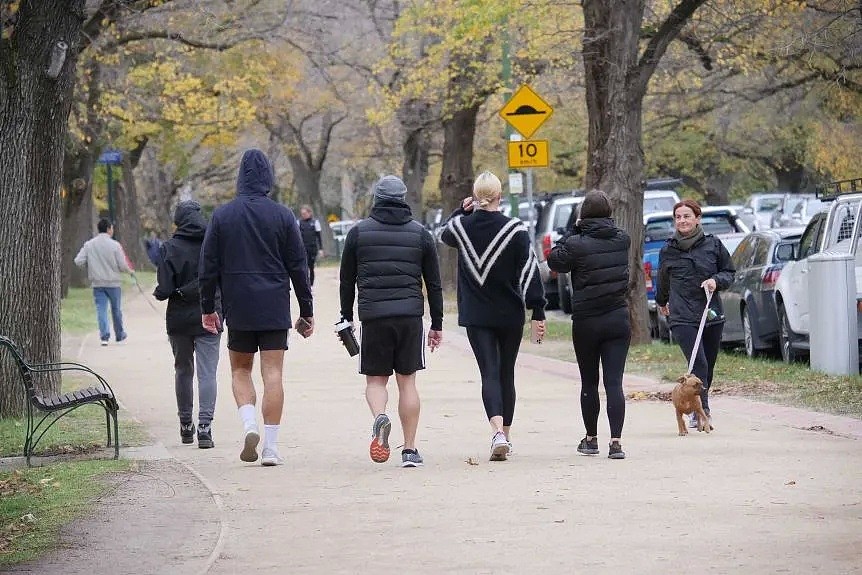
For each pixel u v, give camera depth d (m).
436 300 15.05
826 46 36.09
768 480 13.11
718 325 17.45
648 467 14.20
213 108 49.50
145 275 75.31
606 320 15.05
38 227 19.59
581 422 18.58
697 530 10.77
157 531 11.32
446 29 44.97
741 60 40.09
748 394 20.91
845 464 14.01
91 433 18.08
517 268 14.95
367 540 10.80
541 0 36.91
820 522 10.96
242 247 14.94
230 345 15.21
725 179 96.31
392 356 14.88
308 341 33.50
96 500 12.80
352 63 57.16
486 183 14.91
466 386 23.62
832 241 23.55
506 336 15.20
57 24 19.25
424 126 62.94
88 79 45.88
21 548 10.69
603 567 9.55
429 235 14.96
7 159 19.45
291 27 47.03
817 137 59.06
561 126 75.81
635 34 30.39
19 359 15.55
